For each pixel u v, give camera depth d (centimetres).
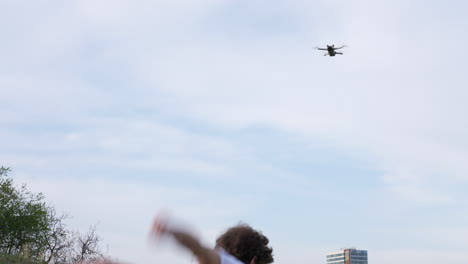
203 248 254
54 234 3716
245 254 297
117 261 270
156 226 247
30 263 2789
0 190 4222
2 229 3909
